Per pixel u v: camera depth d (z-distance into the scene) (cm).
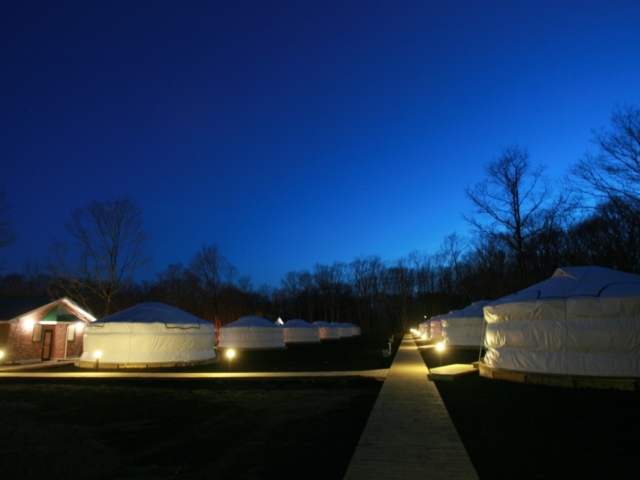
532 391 1188
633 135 1942
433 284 8512
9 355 2220
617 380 1163
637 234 2636
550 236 2664
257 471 621
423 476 583
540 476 576
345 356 2856
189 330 2219
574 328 1244
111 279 3269
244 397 1283
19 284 4978
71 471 637
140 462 675
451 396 1188
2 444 783
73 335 2583
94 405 1163
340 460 665
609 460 633
